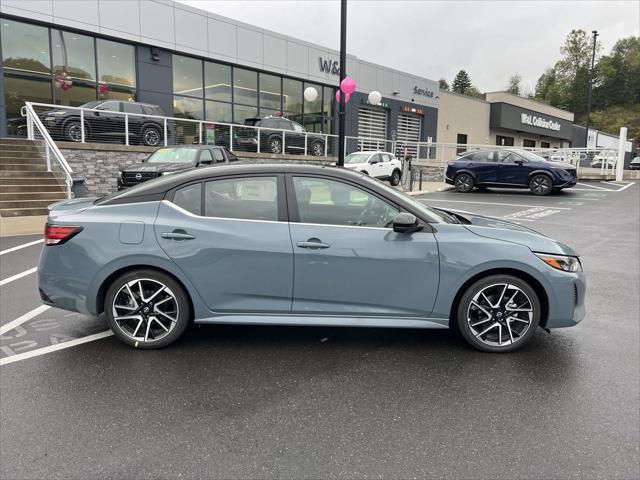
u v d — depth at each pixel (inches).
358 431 108.3
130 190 153.4
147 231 145.0
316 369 139.6
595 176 992.9
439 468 95.7
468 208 534.0
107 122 580.1
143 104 617.6
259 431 108.0
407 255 144.6
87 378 132.2
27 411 115.1
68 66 655.8
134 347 151.7
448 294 146.6
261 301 147.4
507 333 152.5
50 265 147.8
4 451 99.7
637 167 1911.9
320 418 113.7
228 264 144.9
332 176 149.5
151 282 147.5
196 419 112.7
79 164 547.8
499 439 105.7
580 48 3998.5
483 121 1576.0
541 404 120.7
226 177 150.0
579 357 148.9
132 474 93.1
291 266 144.9
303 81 973.8
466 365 142.9
